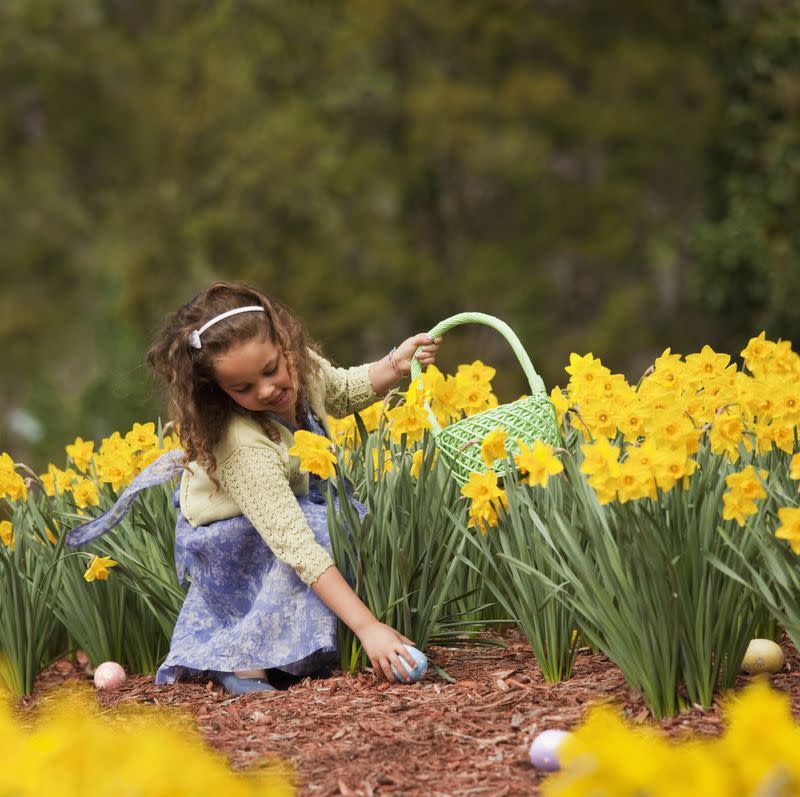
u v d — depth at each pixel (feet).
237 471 14.90
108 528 15.76
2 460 17.51
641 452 12.45
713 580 12.73
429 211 90.74
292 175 86.74
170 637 16.75
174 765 8.50
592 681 13.87
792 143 74.95
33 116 111.04
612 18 85.81
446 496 15.19
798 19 76.23
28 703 15.98
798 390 14.60
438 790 11.06
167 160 94.68
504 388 81.97
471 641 15.51
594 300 88.74
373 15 87.10
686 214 85.10
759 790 7.77
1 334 107.86
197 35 93.81
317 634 14.62
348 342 85.97
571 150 86.99
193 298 15.29
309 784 11.36
